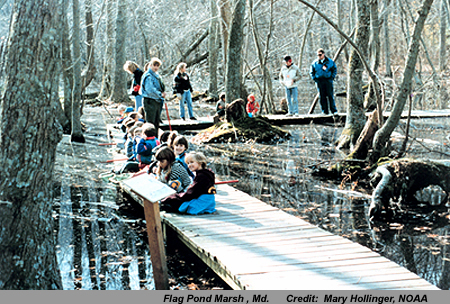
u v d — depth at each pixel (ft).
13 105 11.47
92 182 27.02
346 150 33.37
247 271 14.11
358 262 14.71
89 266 16.46
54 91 12.03
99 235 19.31
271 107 57.11
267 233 17.46
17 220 11.60
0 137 11.55
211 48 73.72
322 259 14.98
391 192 21.42
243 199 22.15
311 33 94.17
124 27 70.08
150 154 26.84
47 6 11.61
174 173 20.47
